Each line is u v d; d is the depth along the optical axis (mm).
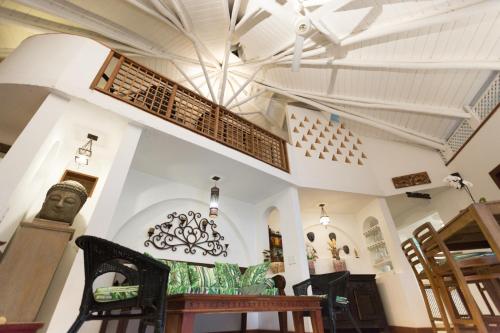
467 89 4621
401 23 3920
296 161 5266
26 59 3010
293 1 4145
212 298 1856
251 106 7715
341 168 5727
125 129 3244
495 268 1927
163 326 1531
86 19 5145
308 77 5824
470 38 3941
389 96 5328
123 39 5594
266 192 5000
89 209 3172
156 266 1643
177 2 4773
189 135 3598
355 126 6500
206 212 4660
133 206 3842
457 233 2240
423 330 4301
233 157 3959
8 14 4805
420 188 5496
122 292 1641
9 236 2471
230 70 6707
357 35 4277
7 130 3361
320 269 5535
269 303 2207
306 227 5934
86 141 3514
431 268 2445
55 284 2633
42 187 3074
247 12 4871
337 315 4531
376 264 5613
